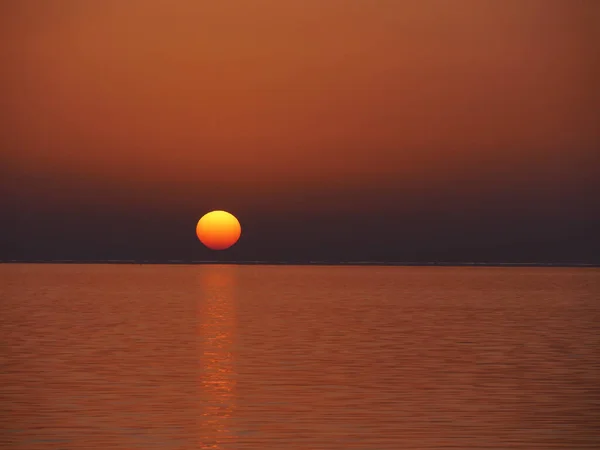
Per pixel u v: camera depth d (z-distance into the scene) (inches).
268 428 1175.0
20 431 1151.6
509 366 1793.8
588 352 2046.0
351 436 1128.8
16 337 2397.9
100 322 2935.5
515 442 1098.7
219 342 2271.2
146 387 1509.6
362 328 2706.7
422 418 1245.1
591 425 1202.0
